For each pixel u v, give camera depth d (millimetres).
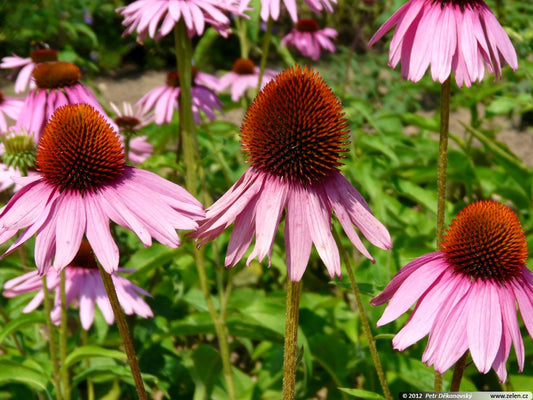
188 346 663
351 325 569
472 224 377
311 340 545
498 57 405
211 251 632
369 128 933
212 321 559
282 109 362
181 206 369
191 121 535
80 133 368
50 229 362
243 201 363
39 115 525
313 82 368
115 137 379
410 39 413
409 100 1034
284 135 361
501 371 358
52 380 473
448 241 383
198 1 521
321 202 362
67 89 532
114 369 462
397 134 779
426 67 399
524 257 380
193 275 609
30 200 370
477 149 791
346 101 731
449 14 403
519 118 1164
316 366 587
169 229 360
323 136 362
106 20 1558
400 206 678
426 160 740
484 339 360
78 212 364
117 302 370
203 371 563
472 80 395
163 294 581
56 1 1022
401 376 504
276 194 360
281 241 661
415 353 547
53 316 507
